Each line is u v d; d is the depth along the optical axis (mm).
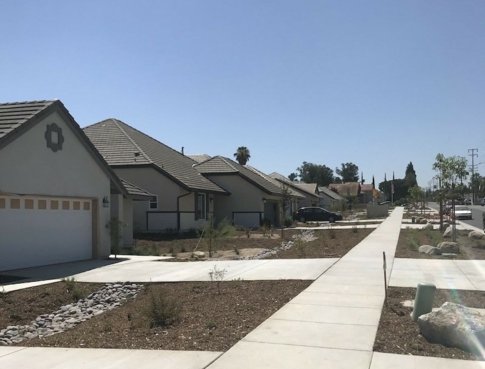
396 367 6258
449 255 18172
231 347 7156
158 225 32938
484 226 30516
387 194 163875
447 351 6930
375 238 27391
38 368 6570
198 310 9828
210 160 43281
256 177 46500
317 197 78875
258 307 9938
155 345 7457
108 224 19734
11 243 15430
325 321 8547
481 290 11336
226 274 14367
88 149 18406
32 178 15680
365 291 11266
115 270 15781
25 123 15141
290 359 6594
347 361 6500
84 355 7051
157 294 11609
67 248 17828
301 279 13055
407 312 9148
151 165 32875
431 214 63438
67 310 11289
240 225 40031
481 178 118250
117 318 9922
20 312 10906
